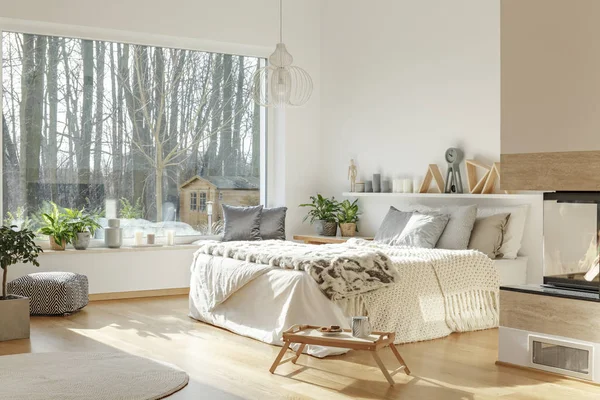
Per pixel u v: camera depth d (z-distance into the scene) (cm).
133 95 828
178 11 820
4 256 581
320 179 920
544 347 464
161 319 654
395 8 813
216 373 461
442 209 708
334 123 902
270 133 912
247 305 590
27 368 470
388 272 547
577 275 470
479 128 720
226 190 889
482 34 715
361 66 860
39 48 776
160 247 809
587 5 439
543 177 465
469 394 414
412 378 448
